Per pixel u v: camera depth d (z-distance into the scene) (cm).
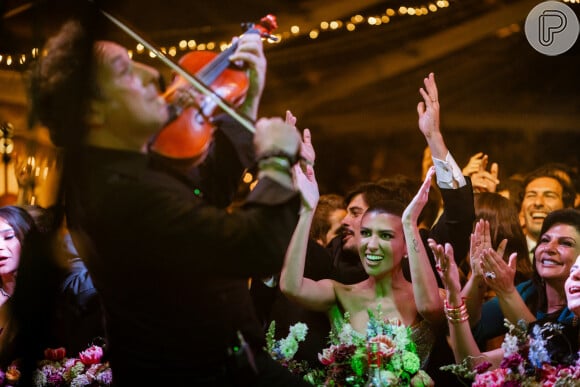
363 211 448
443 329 389
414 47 991
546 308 392
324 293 397
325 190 1001
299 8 920
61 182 299
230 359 269
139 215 254
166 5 859
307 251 436
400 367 346
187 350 267
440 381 388
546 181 559
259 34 310
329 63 1002
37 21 328
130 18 845
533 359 316
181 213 254
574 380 310
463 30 977
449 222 411
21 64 685
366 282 402
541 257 384
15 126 696
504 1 955
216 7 878
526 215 557
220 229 254
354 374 348
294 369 374
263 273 258
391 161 1002
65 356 429
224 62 301
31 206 458
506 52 977
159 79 279
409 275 425
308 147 383
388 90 1006
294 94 1006
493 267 371
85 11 275
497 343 417
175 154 269
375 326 355
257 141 262
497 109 981
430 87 423
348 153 1009
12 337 432
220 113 292
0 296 439
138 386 272
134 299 265
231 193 291
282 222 255
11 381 404
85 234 265
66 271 454
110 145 266
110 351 278
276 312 431
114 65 268
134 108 265
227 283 270
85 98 267
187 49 871
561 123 962
